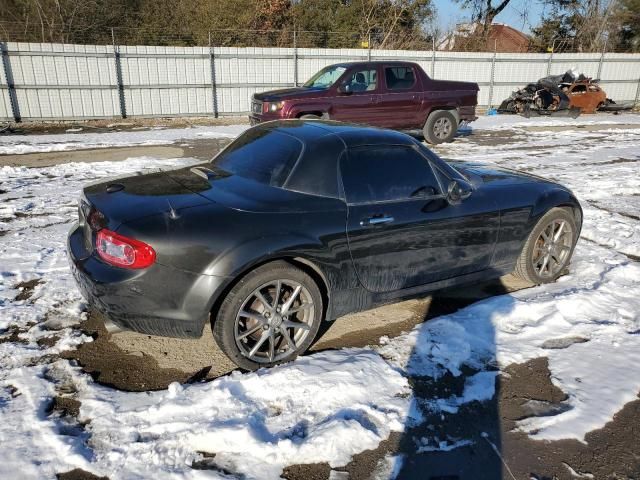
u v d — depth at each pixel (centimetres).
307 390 301
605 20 3173
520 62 2212
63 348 346
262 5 2741
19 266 477
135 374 322
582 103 1977
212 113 1877
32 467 243
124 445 259
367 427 277
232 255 299
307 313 338
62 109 1689
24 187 786
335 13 2970
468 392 312
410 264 378
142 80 1762
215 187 344
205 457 254
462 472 252
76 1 2447
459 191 388
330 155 351
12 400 291
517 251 445
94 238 311
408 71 1200
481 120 1855
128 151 1146
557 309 409
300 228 322
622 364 342
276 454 255
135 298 295
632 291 447
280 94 1095
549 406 301
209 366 334
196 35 2531
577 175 942
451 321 386
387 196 364
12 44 1584
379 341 367
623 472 255
